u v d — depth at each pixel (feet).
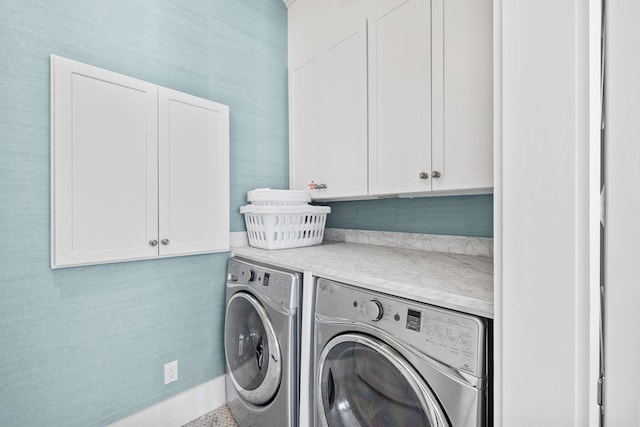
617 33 1.87
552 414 1.90
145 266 4.83
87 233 4.07
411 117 4.44
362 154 5.18
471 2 3.78
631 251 1.86
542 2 1.89
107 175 4.23
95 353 4.36
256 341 4.98
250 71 6.27
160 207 4.74
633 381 1.88
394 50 4.65
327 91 5.84
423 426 2.75
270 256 4.79
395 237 5.97
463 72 3.86
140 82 4.52
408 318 2.88
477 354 2.40
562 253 1.84
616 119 1.89
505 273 2.11
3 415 3.69
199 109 5.22
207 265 5.57
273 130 6.64
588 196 1.75
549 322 1.90
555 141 1.85
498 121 2.15
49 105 3.95
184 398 5.29
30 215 3.82
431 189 4.22
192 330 5.39
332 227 7.26
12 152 3.69
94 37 4.35
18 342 3.77
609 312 1.93
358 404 3.37
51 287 3.99
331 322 3.63
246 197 6.20
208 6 5.66
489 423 2.42
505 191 2.09
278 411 4.27
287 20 6.90
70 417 4.17
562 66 1.82
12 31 3.70
